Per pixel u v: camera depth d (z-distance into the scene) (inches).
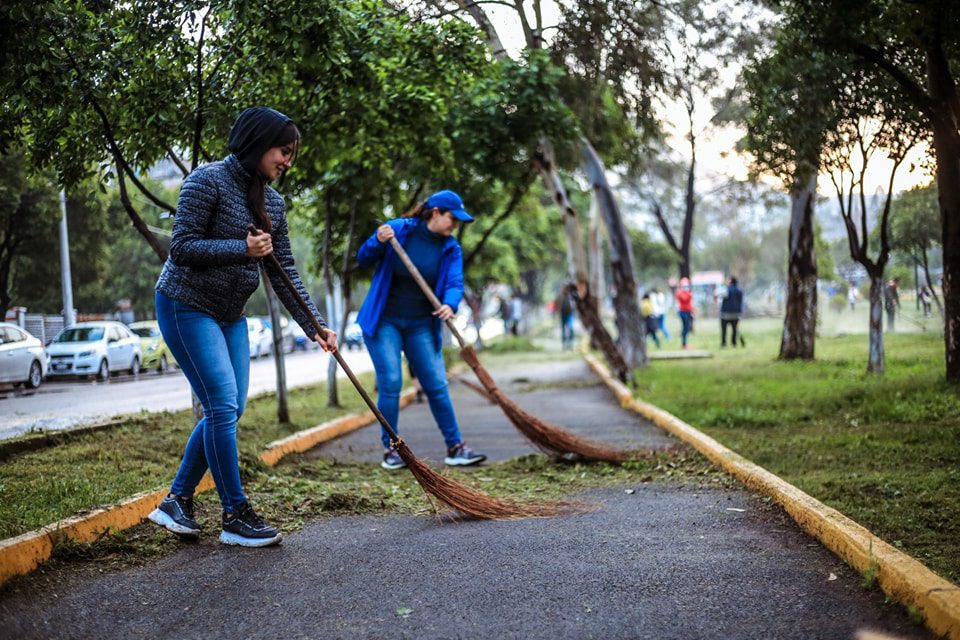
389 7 366.0
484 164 541.0
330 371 483.2
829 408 382.0
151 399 617.3
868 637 122.9
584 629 128.3
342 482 256.4
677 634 125.9
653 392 510.3
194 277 168.6
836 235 938.7
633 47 502.6
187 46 259.1
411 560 165.6
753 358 775.7
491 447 342.6
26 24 215.9
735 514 201.2
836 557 162.9
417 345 284.8
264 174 173.2
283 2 252.4
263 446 301.7
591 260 1034.1
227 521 175.9
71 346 837.2
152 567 161.6
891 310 791.7
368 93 322.7
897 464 244.7
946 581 131.4
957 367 407.2
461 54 355.9
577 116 598.5
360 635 127.4
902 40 313.3
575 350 1222.3
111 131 265.6
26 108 239.0
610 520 197.9
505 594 144.6
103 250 863.1
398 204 579.2
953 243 401.4
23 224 682.8
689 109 640.4
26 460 256.8
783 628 127.4
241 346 178.9
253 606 140.4
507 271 1317.7
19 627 129.5
